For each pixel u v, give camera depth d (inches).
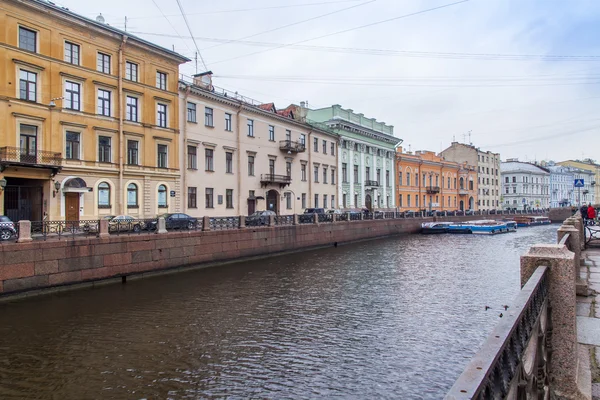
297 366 325.4
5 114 766.5
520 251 1087.6
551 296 167.5
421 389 287.7
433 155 2549.2
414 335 394.0
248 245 905.5
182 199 1103.6
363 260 919.0
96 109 917.2
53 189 836.0
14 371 315.6
